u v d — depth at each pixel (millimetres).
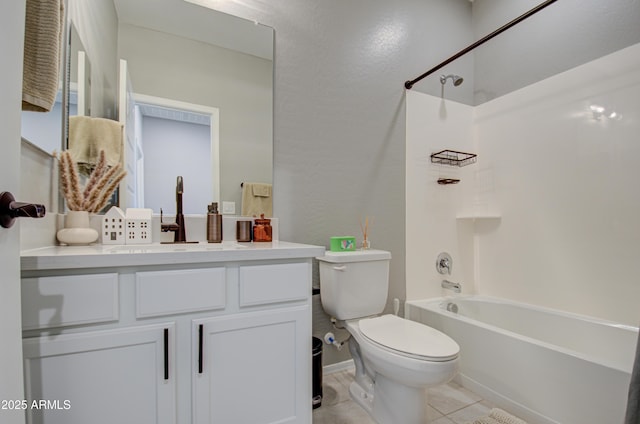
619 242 1618
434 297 2217
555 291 1896
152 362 811
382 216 2027
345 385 1697
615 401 1120
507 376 1477
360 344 1386
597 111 1729
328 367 1815
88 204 1132
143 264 795
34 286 692
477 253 2410
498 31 1660
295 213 1738
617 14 1666
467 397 1584
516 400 1435
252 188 1622
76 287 729
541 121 2008
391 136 2080
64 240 1051
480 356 1606
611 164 1659
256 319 961
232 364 923
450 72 2375
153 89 1411
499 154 2271
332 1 1886
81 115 1208
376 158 2016
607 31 1704
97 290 751
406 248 2117
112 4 1337
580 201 1788
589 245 1740
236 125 1593
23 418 558
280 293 1012
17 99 548
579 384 1220
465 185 2387
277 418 994
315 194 1800
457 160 2314
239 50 1612
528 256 2053
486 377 1572
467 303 2174
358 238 1936
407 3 2188
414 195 2162
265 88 1673
